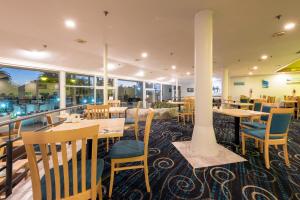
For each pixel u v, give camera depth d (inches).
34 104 231.9
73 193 43.4
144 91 485.7
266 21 125.3
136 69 363.9
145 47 195.2
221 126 213.5
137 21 125.3
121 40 169.3
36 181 41.3
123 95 410.3
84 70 295.7
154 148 129.0
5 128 127.6
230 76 500.4
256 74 460.8
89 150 70.7
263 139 97.5
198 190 74.4
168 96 620.7
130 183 80.5
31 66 218.2
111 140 145.6
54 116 194.7
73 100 284.8
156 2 99.9
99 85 339.0
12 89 207.8
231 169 93.2
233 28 138.6
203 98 111.7
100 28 138.5
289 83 417.4
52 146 39.3
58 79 259.6
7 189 65.9
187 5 103.5
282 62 289.0
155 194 72.0
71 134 39.3
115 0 97.4
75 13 112.6
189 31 145.3
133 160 72.7
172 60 273.0
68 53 220.4
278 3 100.8
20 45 176.9
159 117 281.3
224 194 71.3
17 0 96.3
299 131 189.3
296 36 157.4
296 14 114.7
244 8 106.8
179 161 104.2
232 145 134.0
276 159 106.1
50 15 115.2
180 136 164.9
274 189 74.5
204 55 109.9
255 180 82.0
